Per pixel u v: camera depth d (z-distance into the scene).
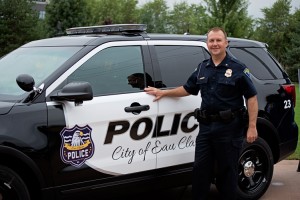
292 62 44.31
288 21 55.94
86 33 4.89
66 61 4.05
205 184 4.40
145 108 4.34
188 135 4.70
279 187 5.91
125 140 4.21
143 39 4.59
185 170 4.69
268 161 5.34
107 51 4.29
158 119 4.45
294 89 5.69
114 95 4.19
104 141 4.07
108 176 4.12
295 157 7.51
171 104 4.54
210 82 4.25
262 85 5.31
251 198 5.25
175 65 4.75
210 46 4.22
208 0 24.03
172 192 5.71
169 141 4.55
